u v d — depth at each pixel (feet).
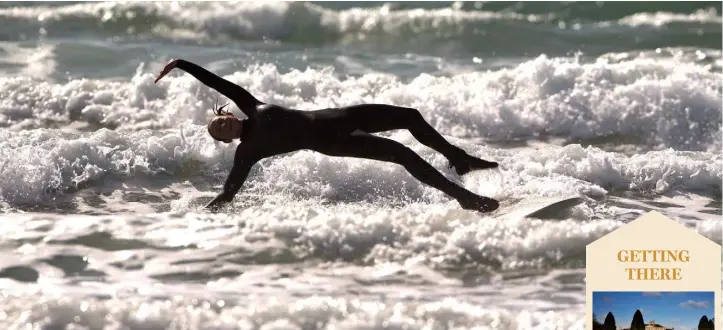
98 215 85.92
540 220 76.54
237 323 55.52
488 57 172.04
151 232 75.97
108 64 155.94
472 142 120.16
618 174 99.91
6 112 122.31
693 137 121.90
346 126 82.43
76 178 95.14
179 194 93.61
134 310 56.65
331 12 194.39
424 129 84.74
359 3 215.31
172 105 125.08
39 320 54.90
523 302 62.90
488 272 69.15
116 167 98.53
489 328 55.72
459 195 81.92
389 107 84.12
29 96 126.21
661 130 122.83
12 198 89.40
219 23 187.21
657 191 98.22
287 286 65.31
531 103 127.24
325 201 90.48
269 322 55.98
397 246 72.69
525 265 70.28
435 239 73.67
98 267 68.28
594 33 189.67
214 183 97.50
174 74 151.94
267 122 81.82
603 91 128.06
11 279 65.21
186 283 65.31
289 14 190.80
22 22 184.14
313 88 131.54
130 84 131.44
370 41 186.50
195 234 75.46
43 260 69.36
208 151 102.22
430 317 57.21
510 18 198.18
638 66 134.31
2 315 55.67
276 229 75.66
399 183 93.71
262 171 97.50
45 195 90.89
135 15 188.44
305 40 187.11
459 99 127.34
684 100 125.18
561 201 82.38
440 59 169.78
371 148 81.87
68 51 163.43
